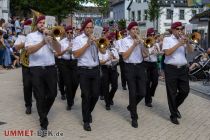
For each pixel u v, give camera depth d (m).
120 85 14.30
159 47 10.42
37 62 7.52
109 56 9.77
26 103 9.12
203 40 24.66
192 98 11.83
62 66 9.72
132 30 8.13
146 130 8.04
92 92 7.93
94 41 7.64
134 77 8.27
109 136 7.52
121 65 13.06
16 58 20.17
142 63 8.36
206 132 7.99
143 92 8.30
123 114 9.48
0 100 10.82
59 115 9.18
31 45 7.43
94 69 7.84
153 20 48.97
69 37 9.80
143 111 9.90
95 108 10.12
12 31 22.56
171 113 8.70
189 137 7.59
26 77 8.94
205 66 15.28
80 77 7.84
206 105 10.79
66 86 9.71
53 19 7.52
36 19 7.59
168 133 7.85
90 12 39.09
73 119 8.81
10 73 17.70
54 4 33.94
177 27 8.31
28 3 35.66
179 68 8.52
